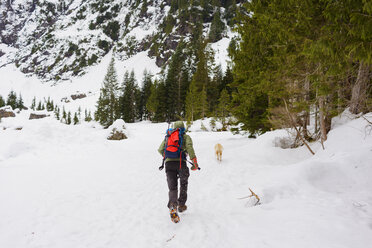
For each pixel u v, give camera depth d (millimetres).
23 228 3348
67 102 123250
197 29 121375
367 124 5992
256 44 10359
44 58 179125
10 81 165125
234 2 121500
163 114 51906
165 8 175875
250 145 10656
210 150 11711
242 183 5707
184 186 3809
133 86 62906
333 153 5652
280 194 4109
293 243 2543
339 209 3236
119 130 23531
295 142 9031
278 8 5762
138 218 3828
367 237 2480
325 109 6902
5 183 5688
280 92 7738
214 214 3832
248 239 2820
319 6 4359
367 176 4031
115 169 7887
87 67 162750
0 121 28266
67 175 6793
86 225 3547
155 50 139875
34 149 10516
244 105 13234
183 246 2840
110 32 184625
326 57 3973
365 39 3348
